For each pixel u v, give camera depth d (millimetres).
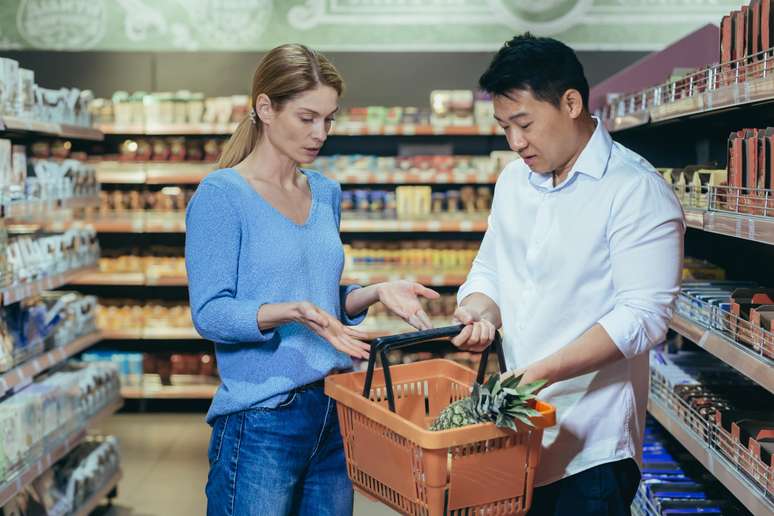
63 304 4043
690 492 3285
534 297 2129
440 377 2119
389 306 2197
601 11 6168
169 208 6055
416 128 5863
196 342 6480
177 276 6039
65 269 4066
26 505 3424
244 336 1995
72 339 4125
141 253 6094
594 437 2102
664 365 3684
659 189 2008
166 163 6023
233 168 2166
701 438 2984
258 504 2104
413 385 2096
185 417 6035
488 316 2293
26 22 6227
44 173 3893
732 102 2568
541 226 2109
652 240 1978
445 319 6043
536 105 1935
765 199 2441
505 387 1672
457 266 6012
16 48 6238
